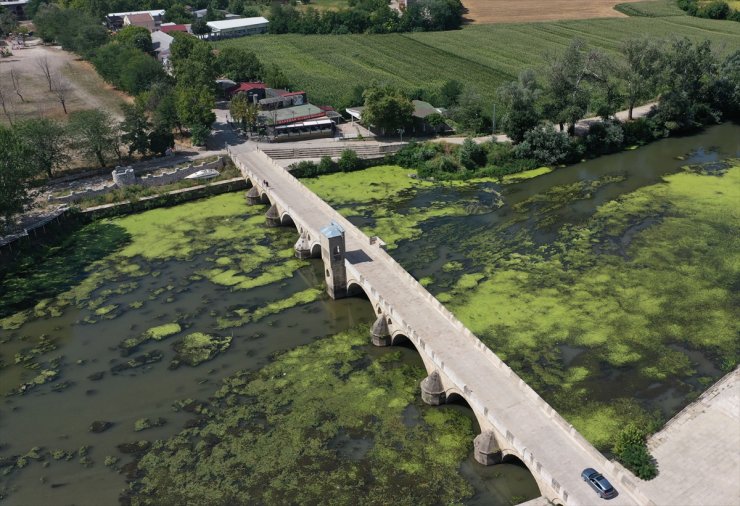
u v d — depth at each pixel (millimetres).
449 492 62000
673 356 78688
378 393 75375
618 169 136750
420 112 155375
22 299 96562
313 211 109062
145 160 140625
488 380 69562
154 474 65875
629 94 151750
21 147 109125
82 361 83062
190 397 76188
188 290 97500
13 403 76375
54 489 64500
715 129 159500
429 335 76938
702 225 109750
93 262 106312
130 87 172750
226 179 132875
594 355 79562
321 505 61438
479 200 124188
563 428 62344
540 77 180125
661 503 56188
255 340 85812
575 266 99312
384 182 133500
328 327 88125
